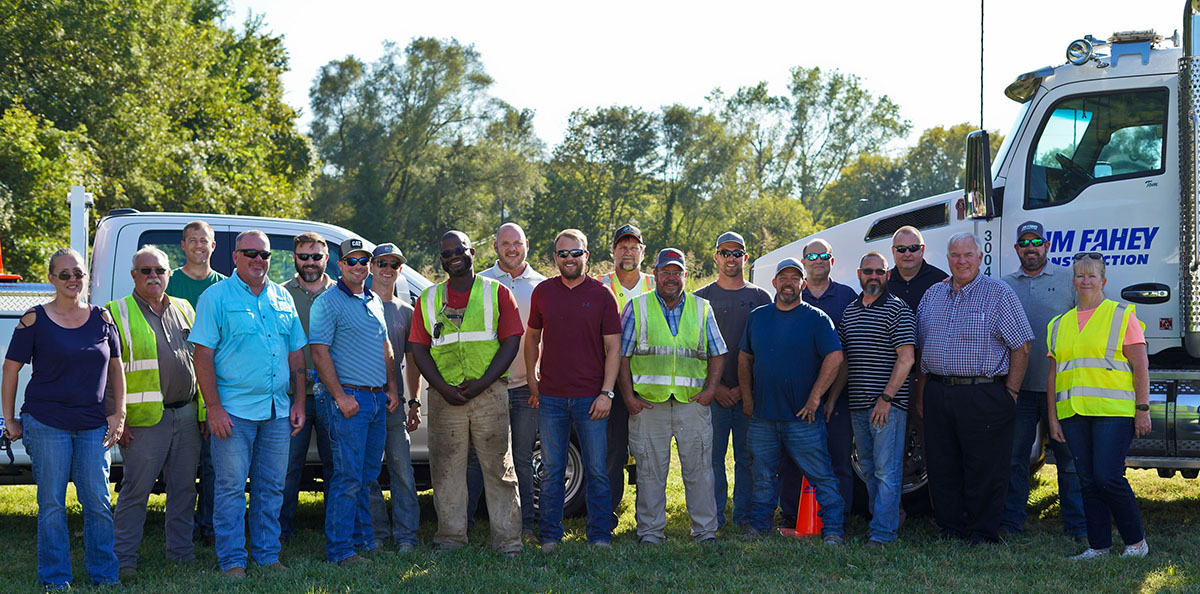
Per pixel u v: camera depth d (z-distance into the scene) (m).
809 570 5.28
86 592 4.88
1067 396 5.54
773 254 7.88
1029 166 6.45
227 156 29.73
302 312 5.92
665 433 5.84
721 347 5.86
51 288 5.96
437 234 61.81
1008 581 5.02
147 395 5.24
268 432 5.33
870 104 68.62
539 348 6.29
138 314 5.25
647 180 66.38
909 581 5.07
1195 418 5.86
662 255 5.78
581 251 5.68
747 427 6.28
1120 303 6.16
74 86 23.39
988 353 5.72
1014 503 6.14
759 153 69.69
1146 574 5.04
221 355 5.19
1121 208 6.17
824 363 5.80
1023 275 6.12
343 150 60.59
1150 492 7.47
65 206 19.36
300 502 7.61
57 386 4.86
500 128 64.06
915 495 6.62
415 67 60.91
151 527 6.62
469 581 5.04
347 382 5.43
